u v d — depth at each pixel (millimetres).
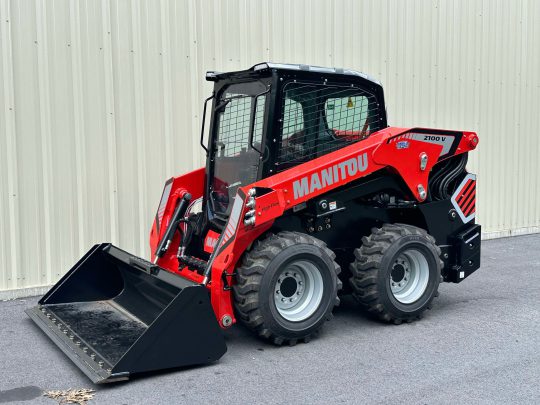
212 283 4820
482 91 9688
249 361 4688
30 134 6410
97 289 5812
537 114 10398
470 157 9672
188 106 7254
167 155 7168
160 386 4250
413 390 4156
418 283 5598
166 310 4332
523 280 7184
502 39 9836
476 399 4016
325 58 8141
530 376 4379
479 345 5000
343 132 5414
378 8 8555
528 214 10469
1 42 6211
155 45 7004
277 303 4973
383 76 8672
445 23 9203
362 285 5387
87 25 6617
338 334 5293
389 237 5375
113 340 4789
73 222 6684
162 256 5750
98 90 6719
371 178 5566
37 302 6223
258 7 7598
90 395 4102
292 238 4949
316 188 5082
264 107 5051
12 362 4695
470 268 6035
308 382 4301
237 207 4824
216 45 7359
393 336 5234
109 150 6824
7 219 6352
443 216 5922
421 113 9086
